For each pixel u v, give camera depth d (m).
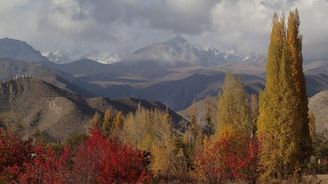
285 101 24.62
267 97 25.19
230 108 38.78
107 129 74.81
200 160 25.23
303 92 25.23
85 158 17.11
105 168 18.61
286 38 25.77
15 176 20.48
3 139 22.11
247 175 23.97
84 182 16.67
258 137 24.55
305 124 25.17
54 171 17.05
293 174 23.33
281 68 24.95
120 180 19.06
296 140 24.45
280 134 24.45
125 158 19.45
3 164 21.27
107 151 19.36
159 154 36.88
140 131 61.78
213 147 25.31
